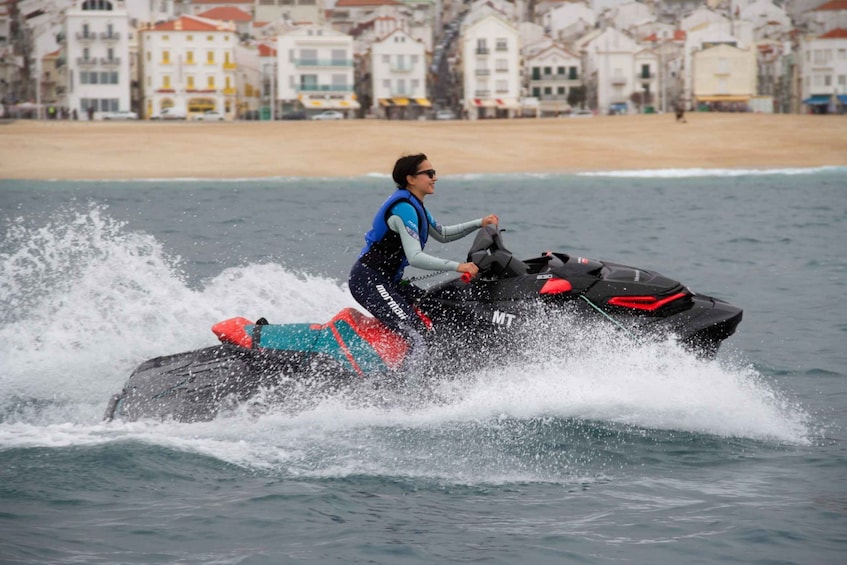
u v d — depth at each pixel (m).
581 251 38.81
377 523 11.67
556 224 51.22
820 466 13.74
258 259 33.94
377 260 15.73
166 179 107.69
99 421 16.11
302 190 87.44
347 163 121.38
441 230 16.59
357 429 14.79
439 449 14.10
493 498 12.48
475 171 119.25
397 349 15.51
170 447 14.04
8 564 10.48
